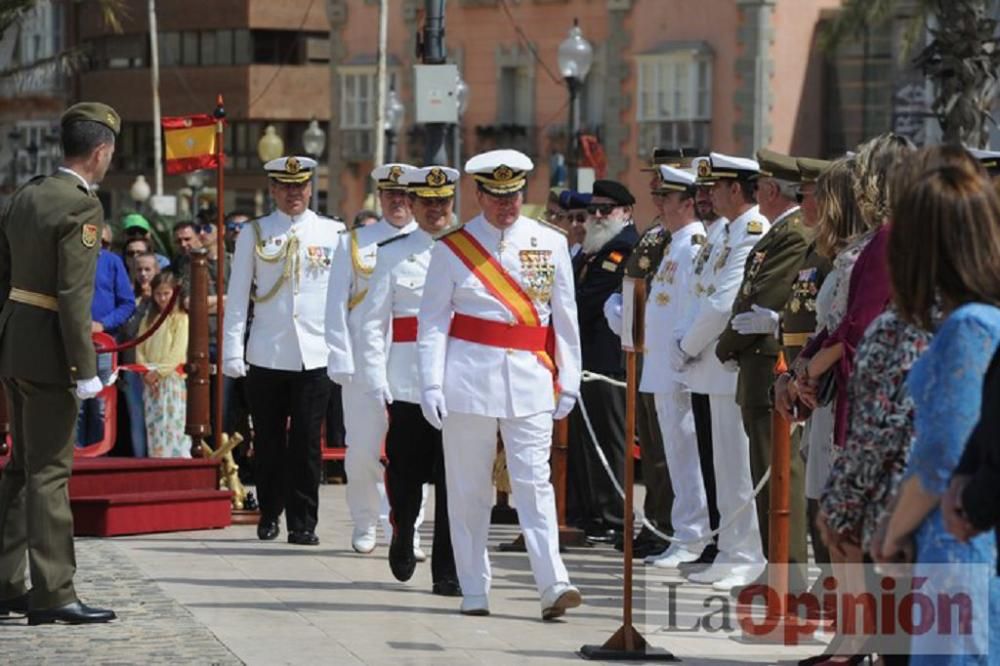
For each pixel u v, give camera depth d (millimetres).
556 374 18000
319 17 110500
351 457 21656
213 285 29891
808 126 77438
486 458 17922
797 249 18266
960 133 36250
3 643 16328
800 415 15336
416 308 20219
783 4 76938
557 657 16047
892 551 10836
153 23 91000
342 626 17359
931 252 10719
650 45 80625
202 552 21891
